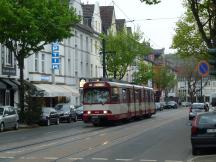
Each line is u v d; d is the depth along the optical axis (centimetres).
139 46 7238
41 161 1664
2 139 2717
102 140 2581
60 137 2808
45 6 3919
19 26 3781
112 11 8619
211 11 3022
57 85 6056
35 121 4222
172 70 14975
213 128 1848
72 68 6656
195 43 5409
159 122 4600
